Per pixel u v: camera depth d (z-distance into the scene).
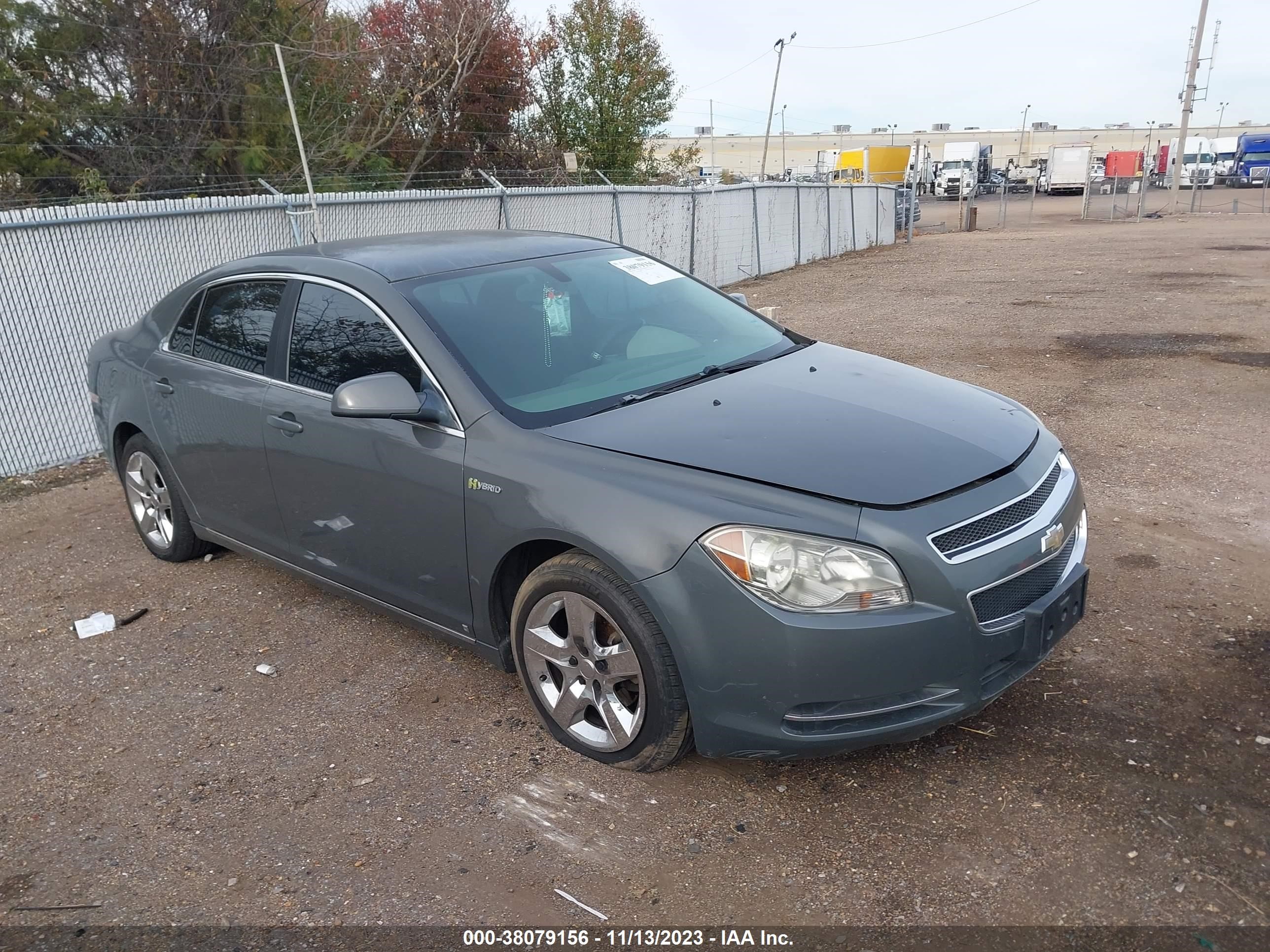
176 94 13.32
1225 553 4.73
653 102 24.11
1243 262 17.12
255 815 3.17
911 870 2.75
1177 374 8.48
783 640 2.75
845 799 3.07
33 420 7.06
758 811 3.04
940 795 3.06
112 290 7.42
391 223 10.08
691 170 30.53
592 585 3.06
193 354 4.64
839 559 2.74
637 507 2.95
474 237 4.52
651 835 2.96
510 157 21.14
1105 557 4.75
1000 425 3.41
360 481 3.74
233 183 13.74
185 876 2.91
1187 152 66.12
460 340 3.63
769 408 3.39
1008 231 32.03
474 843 2.97
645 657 3.00
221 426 4.36
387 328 3.73
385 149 18.38
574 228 12.75
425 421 3.46
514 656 3.48
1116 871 2.69
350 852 2.97
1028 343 10.23
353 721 3.68
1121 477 5.91
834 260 23.00
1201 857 2.72
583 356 3.79
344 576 4.05
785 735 2.85
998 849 2.81
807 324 12.48
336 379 3.87
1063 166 56.47
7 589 5.10
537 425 3.36
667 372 3.83
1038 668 3.74
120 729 3.73
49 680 4.12
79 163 12.61
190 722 3.75
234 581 5.04
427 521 3.53
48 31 12.21
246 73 13.58
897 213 33.09
